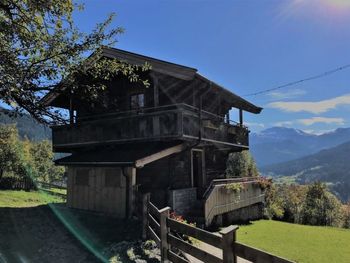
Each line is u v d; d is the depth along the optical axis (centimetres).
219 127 1647
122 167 1231
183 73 1347
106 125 1547
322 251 1255
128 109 1661
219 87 1512
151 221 928
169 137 1345
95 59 1227
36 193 2434
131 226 1079
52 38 1087
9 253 838
